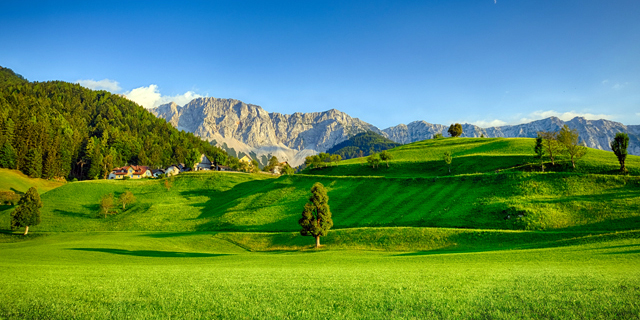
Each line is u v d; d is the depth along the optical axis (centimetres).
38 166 16350
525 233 5766
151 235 8088
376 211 8588
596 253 3681
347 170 14338
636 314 1411
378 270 3112
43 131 18850
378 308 1562
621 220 5894
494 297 1738
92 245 6456
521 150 13112
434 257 4409
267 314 1480
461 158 13125
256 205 10238
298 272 3014
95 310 1528
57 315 1452
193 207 11406
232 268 3538
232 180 15188
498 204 7331
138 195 13475
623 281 2067
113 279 2470
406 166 13600
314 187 6831
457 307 1552
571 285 1998
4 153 15850
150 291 1962
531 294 1780
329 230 7262
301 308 1572
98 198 12875
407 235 6353
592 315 1402
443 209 7825
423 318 1405
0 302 1634
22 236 8362
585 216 6250
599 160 10175
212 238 7644
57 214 10712
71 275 2672
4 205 11562
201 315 1473
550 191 7688
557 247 4519
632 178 7500
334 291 1947
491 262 3625
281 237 7394
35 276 2539
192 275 2773
